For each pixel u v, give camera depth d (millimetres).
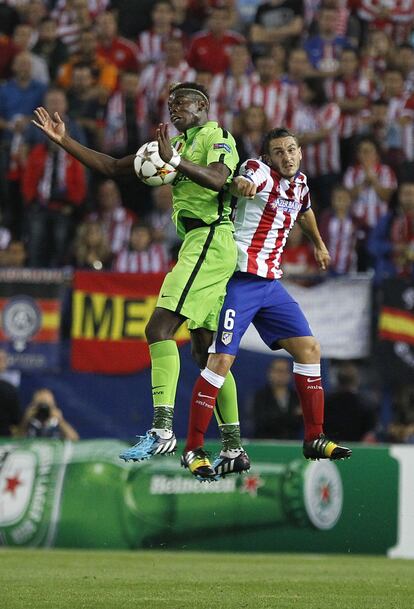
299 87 53281
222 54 54750
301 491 37562
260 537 37438
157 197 48750
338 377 43281
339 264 46594
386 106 51438
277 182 23750
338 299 43750
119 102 51906
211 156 22828
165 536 37469
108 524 37688
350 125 51469
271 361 44188
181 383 43844
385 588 25250
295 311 24562
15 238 51156
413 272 45844
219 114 52156
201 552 37188
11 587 24219
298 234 46656
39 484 38000
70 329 44969
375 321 43594
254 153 48844
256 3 60750
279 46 55281
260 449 37750
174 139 23844
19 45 56938
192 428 23656
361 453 37750
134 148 51250
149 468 37812
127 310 44656
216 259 23156
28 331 45062
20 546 37844
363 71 54156
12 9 58938
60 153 49375
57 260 49344
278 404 42438
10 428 43000
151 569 29609
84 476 37938
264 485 37562
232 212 24703
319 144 50438
